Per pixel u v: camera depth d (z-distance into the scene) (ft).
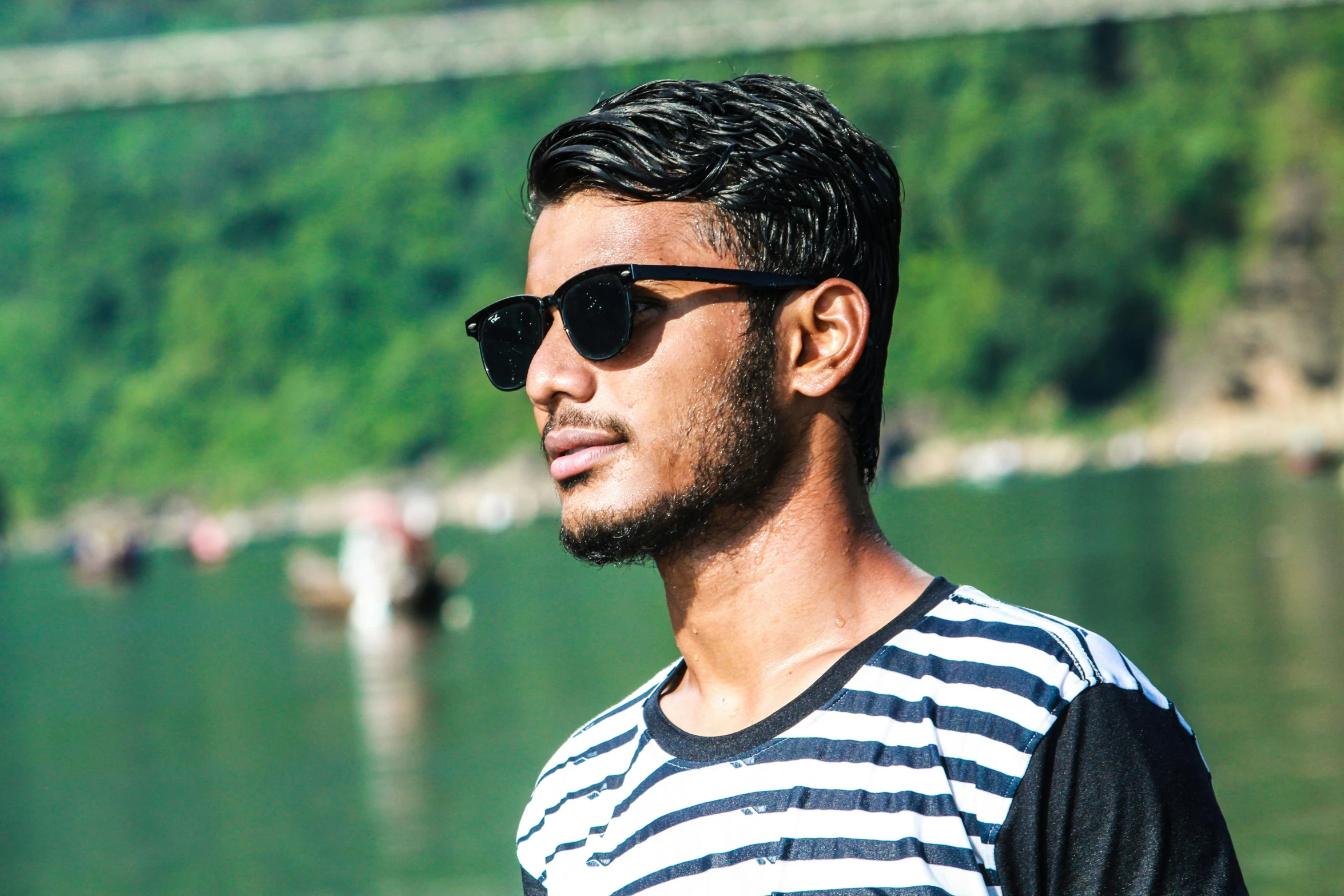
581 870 8.09
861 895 7.01
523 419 485.56
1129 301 442.50
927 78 479.82
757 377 8.00
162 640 171.01
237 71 257.75
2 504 509.76
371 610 160.66
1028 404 446.60
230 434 510.99
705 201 8.08
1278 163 442.91
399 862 58.75
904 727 7.36
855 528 8.25
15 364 538.06
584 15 254.27
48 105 256.73
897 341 458.09
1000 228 451.12
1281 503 240.73
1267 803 55.67
